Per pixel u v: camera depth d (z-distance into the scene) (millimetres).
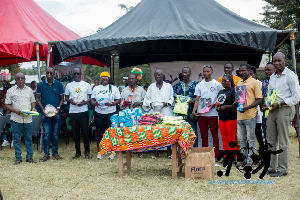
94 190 4180
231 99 5441
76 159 6242
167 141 4535
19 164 5773
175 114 6277
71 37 10977
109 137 4770
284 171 4660
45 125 6145
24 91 5820
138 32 6832
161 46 9156
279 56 4410
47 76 6035
